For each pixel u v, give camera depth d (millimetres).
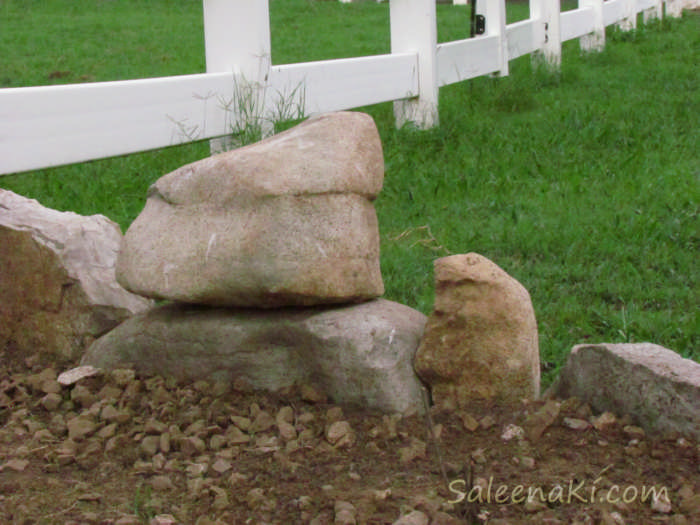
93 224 4023
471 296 3113
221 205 3273
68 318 3838
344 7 17703
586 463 2768
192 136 5590
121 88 5098
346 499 2582
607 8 14414
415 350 3229
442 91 9938
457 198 5930
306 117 6445
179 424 3131
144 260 3352
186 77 5535
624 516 2484
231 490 2699
